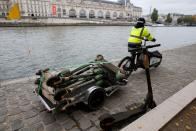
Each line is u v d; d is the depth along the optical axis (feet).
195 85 14.46
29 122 11.69
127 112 11.51
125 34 144.56
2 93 16.14
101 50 64.39
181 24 536.01
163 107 11.15
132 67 20.40
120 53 58.90
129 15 506.89
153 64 23.41
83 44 79.97
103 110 13.21
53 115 12.50
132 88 17.38
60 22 290.76
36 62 44.34
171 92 16.39
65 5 359.46
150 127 9.32
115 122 10.73
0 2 286.25
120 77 15.30
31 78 20.17
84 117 12.29
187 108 11.52
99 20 370.32
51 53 56.59
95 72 14.33
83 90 13.14
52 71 13.17
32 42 85.05
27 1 300.61
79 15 395.34
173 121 10.23
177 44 80.74
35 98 15.14
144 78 20.36
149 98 11.87
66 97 11.89
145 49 18.67
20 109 13.30
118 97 15.35
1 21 222.89
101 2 437.58
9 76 32.94
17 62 43.96
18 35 121.08
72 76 12.78
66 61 46.16
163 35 140.56
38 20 263.70
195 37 123.95
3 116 12.39
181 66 25.62
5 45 74.33
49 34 132.77
